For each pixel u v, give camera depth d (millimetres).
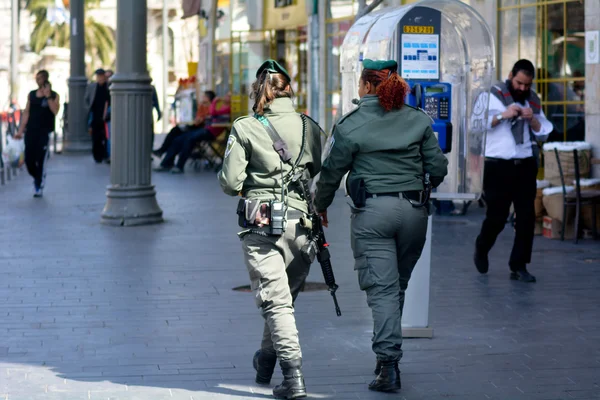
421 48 16406
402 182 13164
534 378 13703
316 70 47156
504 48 34062
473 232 28125
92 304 18562
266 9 53938
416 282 15945
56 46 151625
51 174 48656
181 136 49938
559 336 16078
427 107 16078
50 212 33219
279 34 54688
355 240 13273
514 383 13477
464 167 18125
